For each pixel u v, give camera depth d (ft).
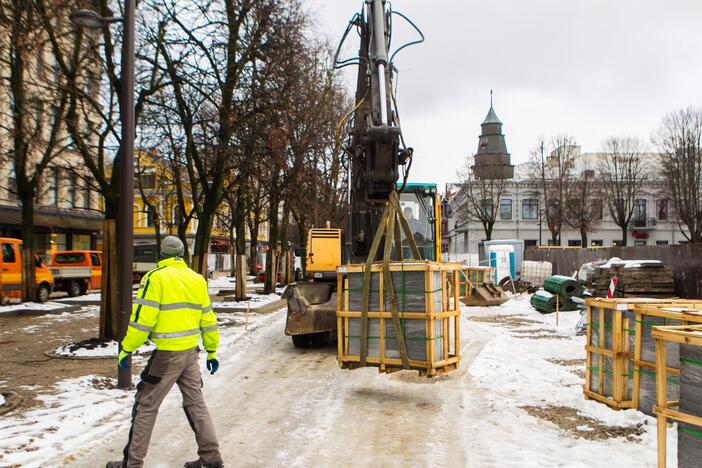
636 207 206.39
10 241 63.00
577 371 29.40
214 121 50.19
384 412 22.22
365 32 34.12
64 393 24.18
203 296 15.93
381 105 28.63
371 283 24.44
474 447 17.93
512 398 24.13
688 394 12.67
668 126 136.98
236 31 49.73
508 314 59.67
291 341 41.34
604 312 21.83
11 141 65.87
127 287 25.81
